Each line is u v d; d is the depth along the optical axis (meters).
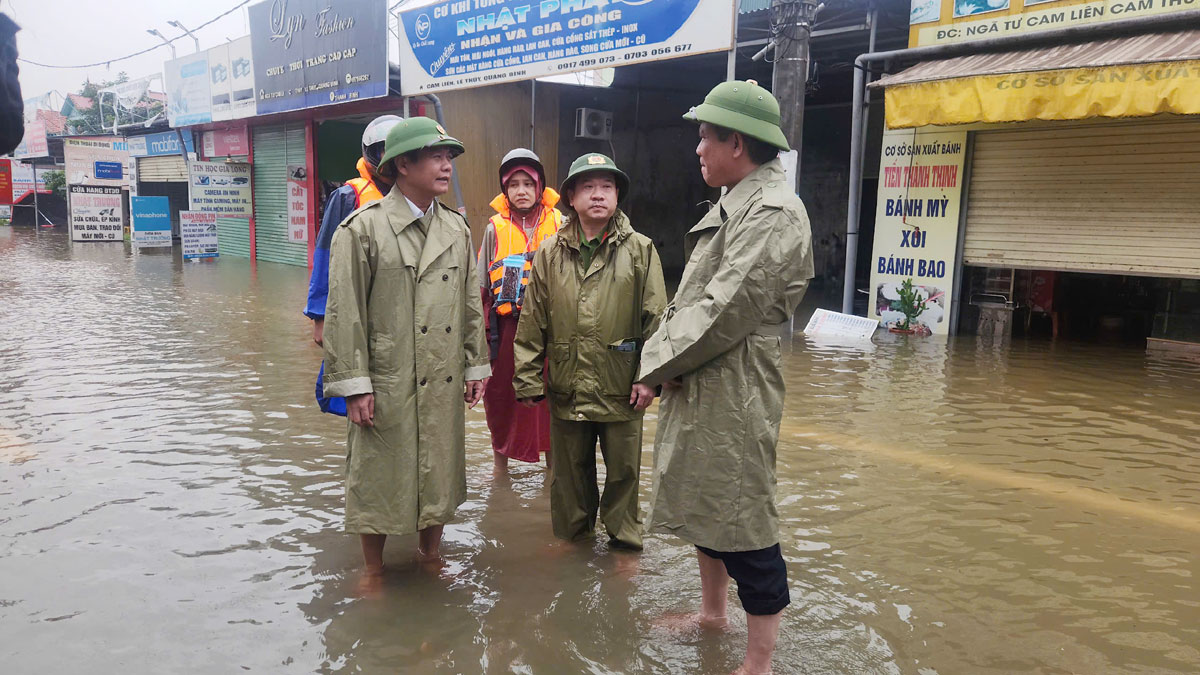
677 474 2.51
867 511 4.02
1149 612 3.04
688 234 2.68
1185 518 3.95
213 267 17.16
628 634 2.87
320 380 3.34
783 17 8.77
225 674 2.58
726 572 2.87
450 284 3.19
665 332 2.48
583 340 3.40
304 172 17.56
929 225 9.38
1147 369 7.49
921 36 9.10
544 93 14.10
